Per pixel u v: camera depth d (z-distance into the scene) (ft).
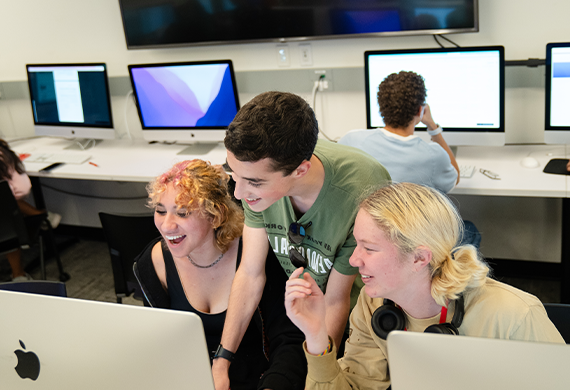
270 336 4.90
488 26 8.54
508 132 9.05
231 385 4.91
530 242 9.59
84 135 11.10
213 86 9.72
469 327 3.47
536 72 8.50
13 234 9.21
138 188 12.21
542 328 3.33
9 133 12.78
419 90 6.90
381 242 3.30
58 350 3.15
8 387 3.36
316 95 9.99
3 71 12.17
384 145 6.99
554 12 8.14
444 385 2.63
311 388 3.68
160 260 5.15
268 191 3.58
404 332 2.60
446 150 7.93
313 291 3.57
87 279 10.75
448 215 3.37
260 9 9.59
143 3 10.21
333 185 4.05
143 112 10.45
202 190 4.53
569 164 7.55
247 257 4.79
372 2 8.88
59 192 12.84
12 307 3.12
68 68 10.73
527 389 2.48
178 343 2.91
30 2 11.28
